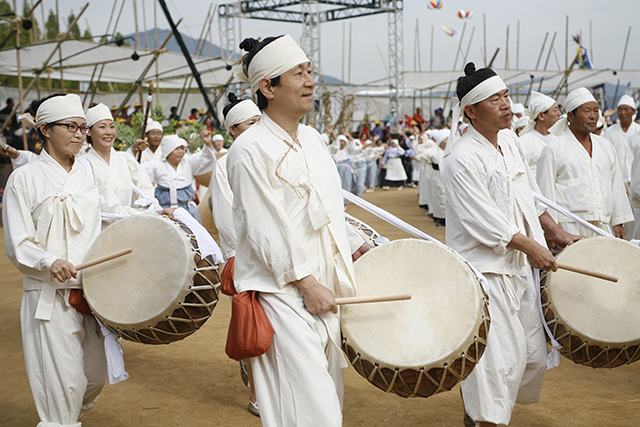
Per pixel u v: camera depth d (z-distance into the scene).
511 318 3.17
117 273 3.17
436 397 4.01
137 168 5.01
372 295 2.65
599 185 4.36
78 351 3.23
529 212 3.31
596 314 3.15
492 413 3.11
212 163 7.25
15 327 5.71
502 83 3.16
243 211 2.44
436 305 2.62
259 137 2.46
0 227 12.18
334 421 2.33
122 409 3.88
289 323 2.39
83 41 13.81
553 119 5.43
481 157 3.21
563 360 4.66
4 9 24.39
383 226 12.67
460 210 3.23
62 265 3.05
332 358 2.58
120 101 22.30
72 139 3.30
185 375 4.48
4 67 16.09
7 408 3.93
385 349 2.54
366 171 22.03
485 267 3.18
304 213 2.48
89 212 3.35
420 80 26.09
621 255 3.27
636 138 7.49
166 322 3.07
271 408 2.41
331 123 25.64
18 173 3.26
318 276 2.52
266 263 2.40
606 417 3.59
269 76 2.44
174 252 3.09
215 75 18.95
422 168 14.80
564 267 3.08
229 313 6.20
